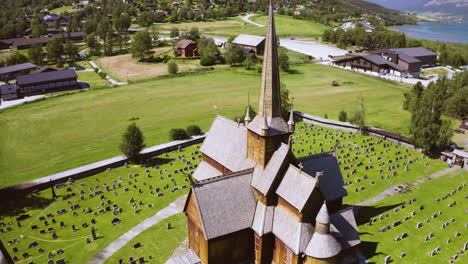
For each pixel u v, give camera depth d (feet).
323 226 132.16
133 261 151.64
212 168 189.06
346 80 518.37
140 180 228.84
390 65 582.35
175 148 276.00
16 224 183.42
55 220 185.68
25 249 162.91
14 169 255.09
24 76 474.90
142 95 441.27
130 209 195.93
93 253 159.74
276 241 146.00
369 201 202.08
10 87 455.22
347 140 293.43
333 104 403.13
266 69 142.41
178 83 495.41
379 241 166.09
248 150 160.35
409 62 587.68
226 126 186.29
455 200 203.62
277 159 147.02
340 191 165.37
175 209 195.52
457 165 250.57
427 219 182.60
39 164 262.67
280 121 148.15
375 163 252.01
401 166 248.32
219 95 435.12
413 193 211.41
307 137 300.40
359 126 309.22
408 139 278.87
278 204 149.07
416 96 366.63
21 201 206.18
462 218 185.57
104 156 272.31
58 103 417.08
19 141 309.83
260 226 145.38
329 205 164.86
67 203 202.69
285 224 142.10
